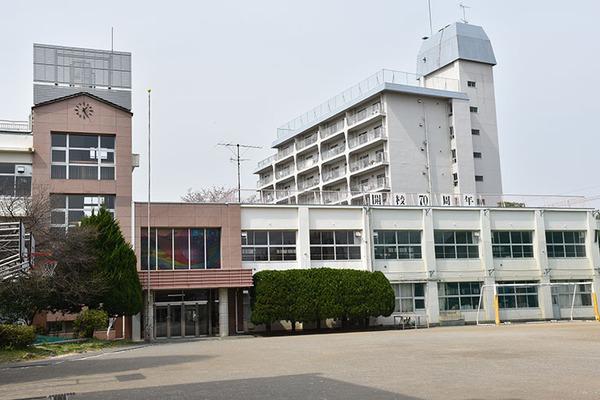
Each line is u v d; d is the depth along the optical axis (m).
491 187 76.00
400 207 45.53
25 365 19.58
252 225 41.50
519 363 15.01
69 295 32.25
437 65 80.19
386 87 69.81
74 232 32.16
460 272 46.56
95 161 39.34
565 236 50.66
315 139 81.25
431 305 45.00
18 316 30.91
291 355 19.59
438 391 10.59
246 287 39.50
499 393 10.21
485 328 36.59
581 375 12.38
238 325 39.88
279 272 38.94
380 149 71.81
